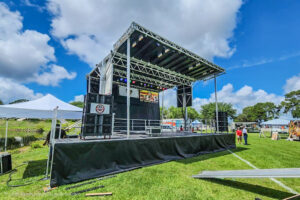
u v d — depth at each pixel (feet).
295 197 8.09
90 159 12.46
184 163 17.15
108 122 15.21
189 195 9.14
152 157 16.83
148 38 22.75
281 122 64.85
